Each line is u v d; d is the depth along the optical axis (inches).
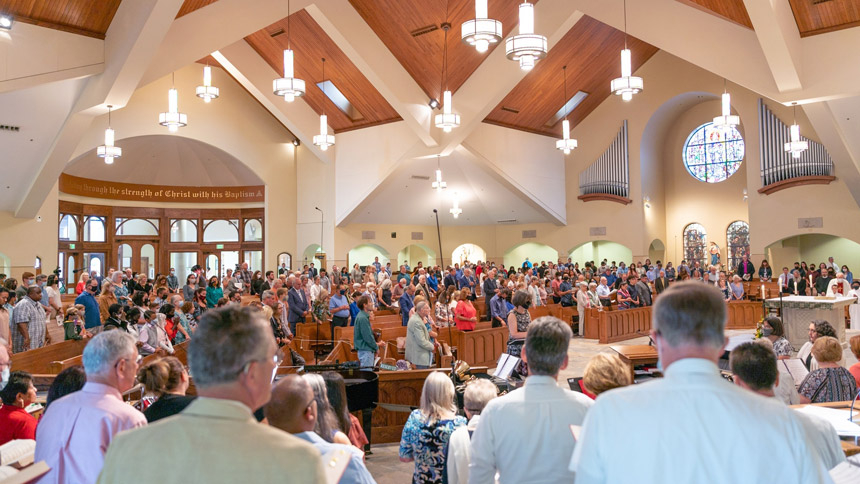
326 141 580.4
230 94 794.2
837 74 401.4
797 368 190.1
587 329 551.8
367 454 228.1
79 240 753.0
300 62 650.2
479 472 91.4
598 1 485.4
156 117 727.7
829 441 91.1
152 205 827.4
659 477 53.8
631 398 57.9
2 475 75.1
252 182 854.5
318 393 118.9
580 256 956.0
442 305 410.6
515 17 537.3
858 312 480.1
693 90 797.9
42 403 192.2
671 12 454.9
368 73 560.1
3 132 494.3
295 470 50.6
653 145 880.9
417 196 828.0
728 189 871.7
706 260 884.6
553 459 87.9
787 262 819.4
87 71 419.8
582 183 870.4
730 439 53.8
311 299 496.7
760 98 753.0
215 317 57.0
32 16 387.2
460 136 625.3
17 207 598.9
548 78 705.6
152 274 833.5
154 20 375.2
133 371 100.8
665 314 60.3
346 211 776.3
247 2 446.0
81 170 743.1
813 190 724.7
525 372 283.9
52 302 446.3
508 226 927.7
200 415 52.9
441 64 578.2
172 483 49.1
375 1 508.7
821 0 386.0
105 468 51.6
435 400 148.2
